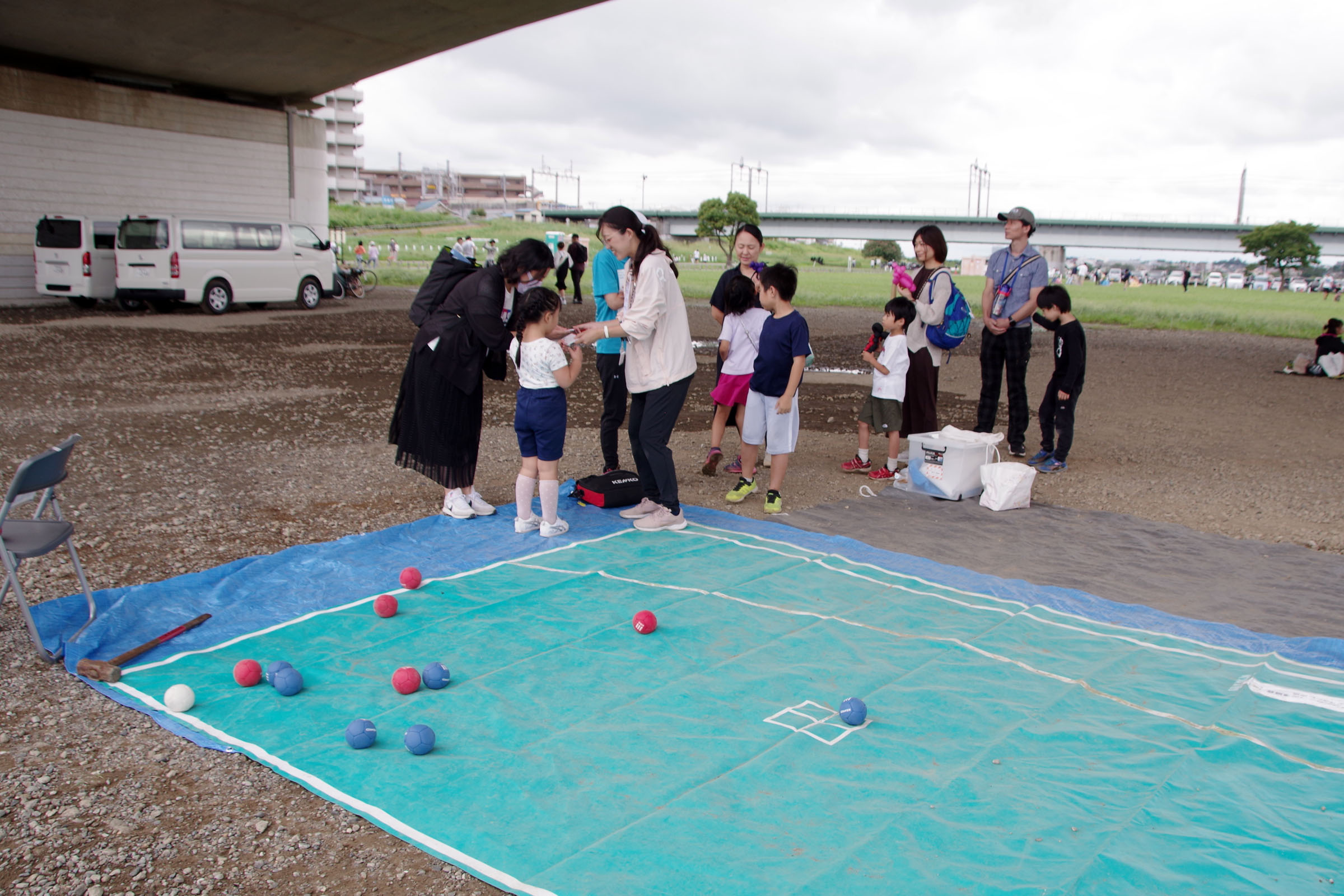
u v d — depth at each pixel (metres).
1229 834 2.42
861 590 4.39
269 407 9.16
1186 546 5.24
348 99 100.44
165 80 21.66
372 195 144.25
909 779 2.70
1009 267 7.38
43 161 19.73
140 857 2.38
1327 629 4.04
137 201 21.30
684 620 3.99
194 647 3.67
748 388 6.35
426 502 5.96
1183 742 2.94
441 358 5.21
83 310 18.38
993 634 3.87
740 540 5.19
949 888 2.19
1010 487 5.90
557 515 5.45
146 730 3.05
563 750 2.87
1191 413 10.53
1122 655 3.67
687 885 2.21
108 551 4.82
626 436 8.30
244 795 2.68
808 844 2.37
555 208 130.25
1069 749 2.89
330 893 2.25
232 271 18.52
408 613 4.05
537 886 2.21
